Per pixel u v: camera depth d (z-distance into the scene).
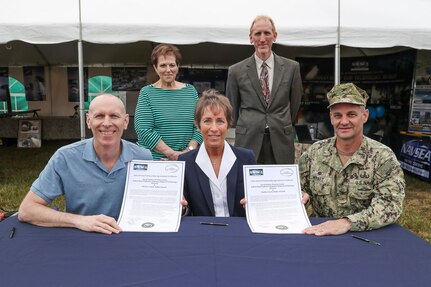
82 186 1.89
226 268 1.33
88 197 1.90
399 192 1.84
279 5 5.59
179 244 1.52
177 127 3.04
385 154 1.91
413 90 7.08
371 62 8.12
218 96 2.04
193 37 5.00
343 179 1.99
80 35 4.89
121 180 1.92
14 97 11.04
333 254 1.45
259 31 3.30
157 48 3.10
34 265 1.35
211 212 2.01
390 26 4.98
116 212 1.92
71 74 11.01
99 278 1.26
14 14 5.09
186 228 1.69
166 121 3.02
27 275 1.28
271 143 3.44
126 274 1.28
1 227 1.72
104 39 4.93
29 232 1.66
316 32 4.98
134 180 1.86
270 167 1.89
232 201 2.01
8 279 1.26
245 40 5.04
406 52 7.30
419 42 5.01
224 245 1.52
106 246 1.50
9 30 4.84
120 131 1.88
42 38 4.88
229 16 5.29
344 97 1.89
